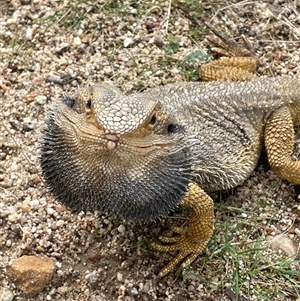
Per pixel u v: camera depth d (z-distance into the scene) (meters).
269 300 0.41
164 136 0.36
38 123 0.47
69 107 0.36
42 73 0.49
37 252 0.42
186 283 0.42
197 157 0.40
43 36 0.51
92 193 0.36
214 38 0.52
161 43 0.51
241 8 0.54
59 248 0.42
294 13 0.54
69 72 0.49
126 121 0.34
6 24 0.52
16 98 0.48
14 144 0.46
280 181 0.46
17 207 0.43
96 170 0.35
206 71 0.49
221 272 0.42
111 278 0.41
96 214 0.43
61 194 0.38
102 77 0.49
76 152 0.35
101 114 0.34
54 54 0.50
